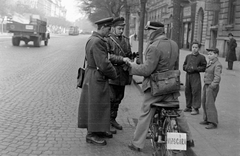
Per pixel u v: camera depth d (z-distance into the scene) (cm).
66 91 870
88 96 460
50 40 4631
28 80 1020
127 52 552
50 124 559
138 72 396
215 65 532
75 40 5125
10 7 5912
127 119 621
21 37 2583
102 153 435
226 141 470
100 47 442
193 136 491
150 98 406
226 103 745
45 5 12556
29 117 596
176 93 401
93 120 456
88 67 464
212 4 2250
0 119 573
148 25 406
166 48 392
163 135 386
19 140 471
